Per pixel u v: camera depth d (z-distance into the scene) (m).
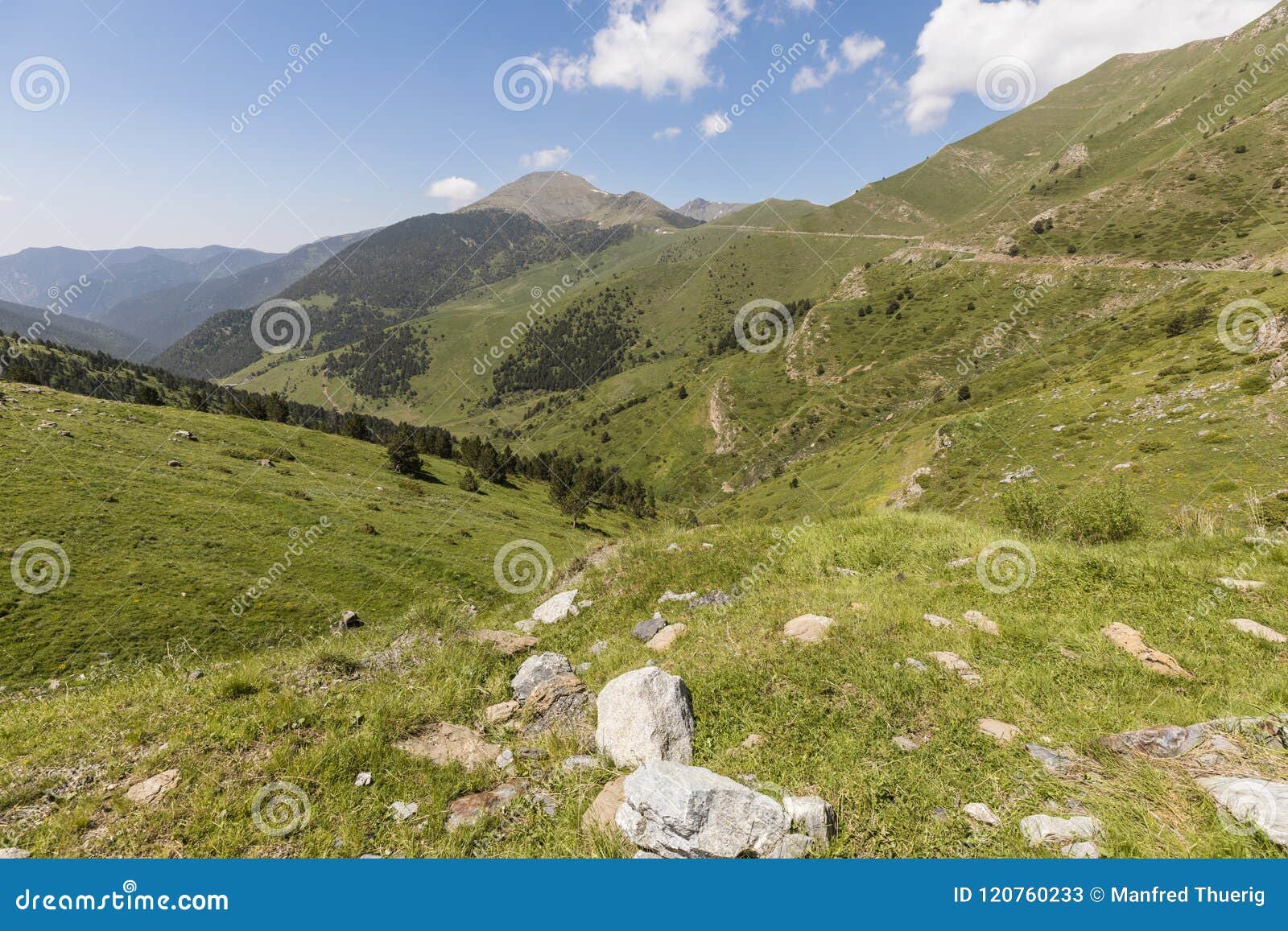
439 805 5.54
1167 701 5.99
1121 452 58.50
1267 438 48.09
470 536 64.12
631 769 5.68
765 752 5.52
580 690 7.75
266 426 93.06
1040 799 4.72
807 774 5.15
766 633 8.34
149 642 33.78
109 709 7.39
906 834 4.40
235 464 68.94
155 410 83.62
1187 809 4.42
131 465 58.41
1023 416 83.31
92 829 5.26
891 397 155.88
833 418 156.12
